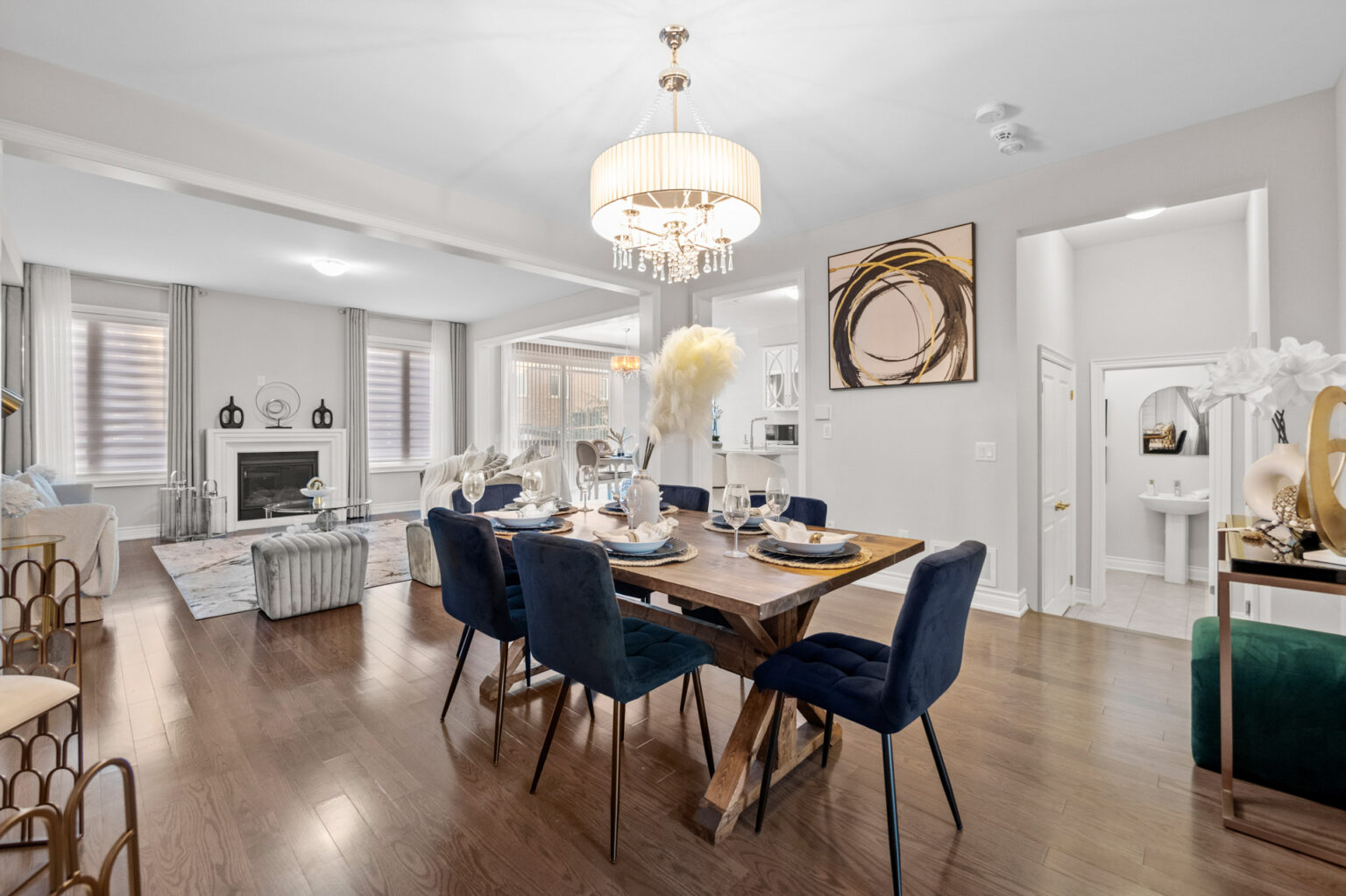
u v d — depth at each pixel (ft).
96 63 8.09
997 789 6.22
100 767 3.45
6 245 13.50
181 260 17.75
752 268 15.87
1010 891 4.83
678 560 6.14
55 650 10.09
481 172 11.46
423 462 27.61
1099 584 15.05
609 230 9.20
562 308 22.86
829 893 4.83
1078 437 15.72
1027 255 12.01
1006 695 8.39
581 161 11.05
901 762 6.75
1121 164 10.40
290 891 4.82
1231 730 5.81
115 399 19.83
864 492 13.79
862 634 10.67
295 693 8.50
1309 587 5.31
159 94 8.83
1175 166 9.89
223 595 13.41
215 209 13.71
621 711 5.31
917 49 7.84
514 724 7.63
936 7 7.04
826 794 6.18
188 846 5.33
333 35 7.55
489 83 8.63
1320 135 8.75
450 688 7.69
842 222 14.08
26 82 7.90
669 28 7.36
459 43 7.71
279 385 23.11
